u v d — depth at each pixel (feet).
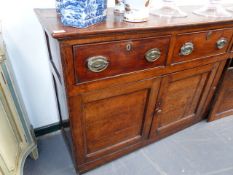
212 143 4.30
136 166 3.72
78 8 2.02
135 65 2.60
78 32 1.97
